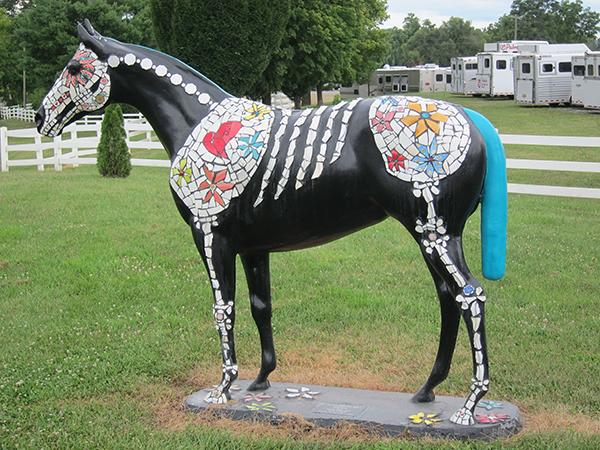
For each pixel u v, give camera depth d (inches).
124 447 136.6
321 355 191.0
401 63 4375.0
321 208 132.9
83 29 147.9
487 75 1445.6
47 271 284.5
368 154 126.8
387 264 281.1
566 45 1236.5
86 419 152.3
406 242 315.9
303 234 137.6
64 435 142.9
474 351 125.6
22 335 212.4
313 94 2421.3
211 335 210.1
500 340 194.5
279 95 1573.6
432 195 121.9
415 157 122.6
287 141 134.4
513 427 132.6
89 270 282.2
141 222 375.9
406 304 229.1
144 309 235.6
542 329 199.2
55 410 158.4
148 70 146.9
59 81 149.9
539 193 419.5
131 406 158.2
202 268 284.5
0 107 2396.7
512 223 344.5
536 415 145.7
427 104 127.0
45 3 1825.8
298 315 224.8
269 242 140.6
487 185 126.0
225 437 135.9
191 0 514.6
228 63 532.4
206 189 138.2
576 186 484.1
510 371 172.4
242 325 217.9
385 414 137.3
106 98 149.6
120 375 179.6
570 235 314.2
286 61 965.2
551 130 796.6
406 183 123.2
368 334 205.2
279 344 201.2
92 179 561.0
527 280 249.6
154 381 176.1
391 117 125.3
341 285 255.1
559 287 239.9
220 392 148.9
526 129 820.6
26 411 157.8
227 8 516.4
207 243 140.7
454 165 121.2
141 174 594.9
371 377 172.2
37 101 2145.7
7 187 519.5
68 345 202.2
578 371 168.6
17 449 138.6
